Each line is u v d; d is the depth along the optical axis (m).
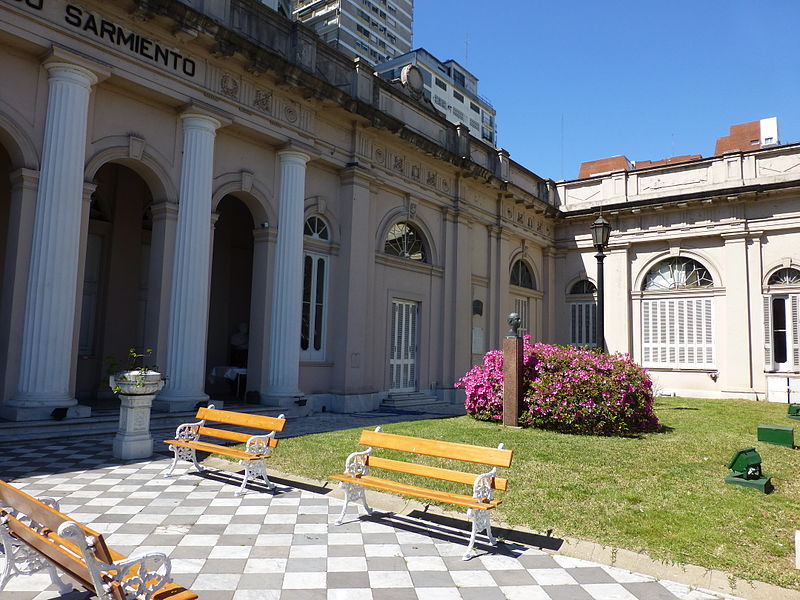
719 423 11.79
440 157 16.47
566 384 10.21
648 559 4.30
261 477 6.71
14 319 8.56
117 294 12.93
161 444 8.47
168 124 10.64
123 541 4.59
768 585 3.86
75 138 8.95
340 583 3.92
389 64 62.22
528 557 4.45
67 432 8.59
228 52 10.84
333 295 13.88
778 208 18.92
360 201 14.16
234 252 15.82
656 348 20.94
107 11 9.43
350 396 13.55
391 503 5.70
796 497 6.07
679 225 20.61
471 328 18.03
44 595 3.64
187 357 10.34
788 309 18.72
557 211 22.41
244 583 3.88
